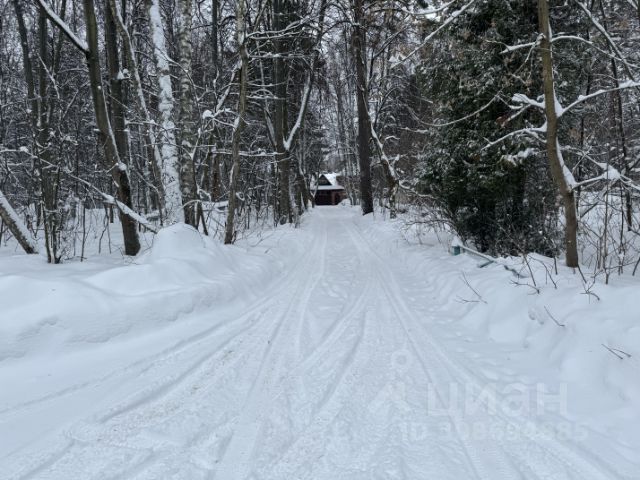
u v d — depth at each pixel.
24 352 4.26
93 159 13.64
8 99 16.47
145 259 7.59
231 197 9.84
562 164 5.99
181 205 8.89
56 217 7.94
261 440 3.16
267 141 20.31
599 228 6.64
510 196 8.84
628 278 5.91
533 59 7.26
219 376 4.25
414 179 11.76
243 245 11.17
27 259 7.42
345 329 5.75
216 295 6.50
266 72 19.56
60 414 3.44
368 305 6.99
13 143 15.07
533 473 2.80
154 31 8.84
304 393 3.92
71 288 4.96
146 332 5.21
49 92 13.45
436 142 9.98
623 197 6.78
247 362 4.61
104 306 5.02
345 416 3.52
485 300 6.11
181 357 4.66
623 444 3.06
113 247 11.70
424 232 12.65
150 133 9.02
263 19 16.92
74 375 4.13
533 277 5.91
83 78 16.39
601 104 10.19
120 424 3.33
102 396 3.74
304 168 29.53
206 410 3.58
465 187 9.30
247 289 7.54
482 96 8.29
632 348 3.86
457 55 8.31
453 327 5.85
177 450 3.01
